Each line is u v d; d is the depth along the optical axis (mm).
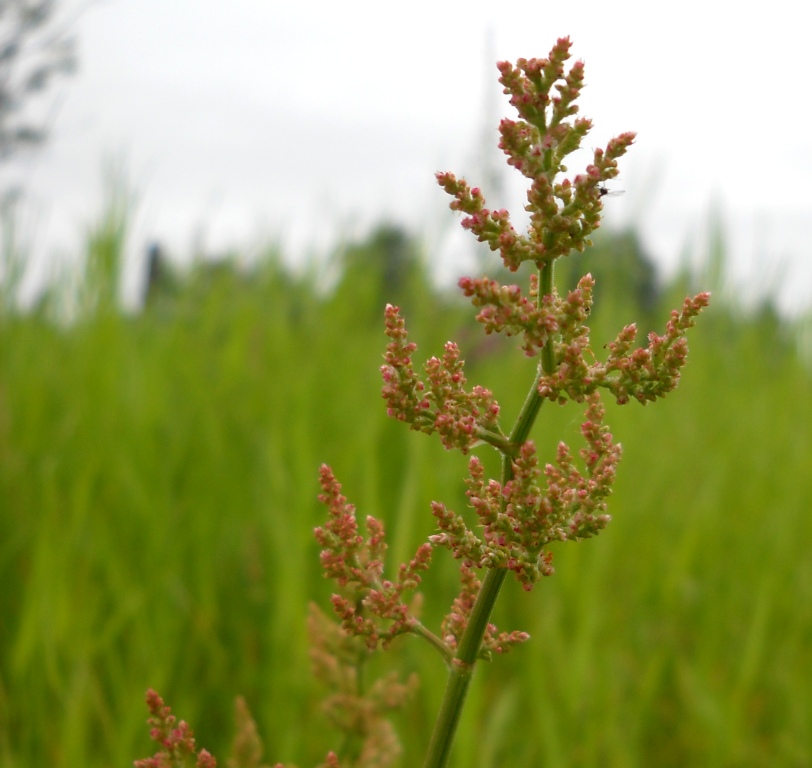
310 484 5082
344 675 2641
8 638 4430
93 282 6516
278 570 4711
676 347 1507
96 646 4203
